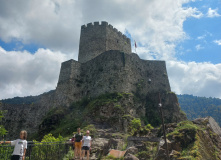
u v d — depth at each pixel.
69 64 39.50
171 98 38.25
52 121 31.61
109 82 33.62
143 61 41.91
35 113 44.12
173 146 16.83
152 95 37.88
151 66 42.44
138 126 25.42
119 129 25.69
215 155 17.77
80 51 44.12
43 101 44.72
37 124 42.34
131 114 29.55
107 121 27.03
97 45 42.41
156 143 17.88
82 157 12.76
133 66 37.25
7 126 42.31
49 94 43.81
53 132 28.88
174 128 20.77
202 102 157.62
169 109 36.56
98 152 17.11
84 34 45.16
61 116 32.44
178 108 37.44
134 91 34.81
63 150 14.97
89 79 37.72
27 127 43.12
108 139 20.75
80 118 29.59
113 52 36.34
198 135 18.42
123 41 47.09
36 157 13.68
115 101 29.30
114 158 15.95
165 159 15.45
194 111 140.25
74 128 27.17
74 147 13.59
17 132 42.66
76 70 39.50
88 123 27.16
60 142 14.86
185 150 16.64
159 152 15.98
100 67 36.62
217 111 124.12
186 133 18.27
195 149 16.38
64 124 30.14
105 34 43.03
